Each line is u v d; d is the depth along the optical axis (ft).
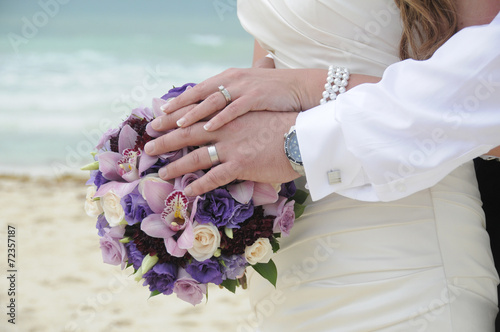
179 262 3.56
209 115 3.60
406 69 3.26
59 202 19.01
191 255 3.54
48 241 15.85
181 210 3.44
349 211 3.72
